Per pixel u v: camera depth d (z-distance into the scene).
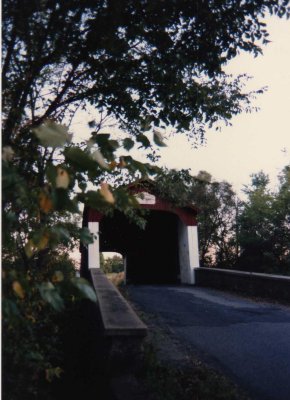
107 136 1.80
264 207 25.16
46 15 2.73
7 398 2.20
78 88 4.02
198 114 5.19
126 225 21.36
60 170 1.48
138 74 4.43
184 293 12.78
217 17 4.06
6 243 1.74
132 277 22.41
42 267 3.55
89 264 14.27
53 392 3.74
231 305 9.92
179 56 4.23
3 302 1.52
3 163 1.49
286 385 4.18
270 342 6.00
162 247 20.78
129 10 3.58
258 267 24.23
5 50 2.52
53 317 5.57
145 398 3.19
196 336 6.39
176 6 3.78
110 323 3.84
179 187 6.94
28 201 1.75
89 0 3.00
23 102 2.73
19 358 2.20
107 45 3.45
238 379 4.36
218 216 27.66
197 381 4.07
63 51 3.18
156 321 7.57
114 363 3.66
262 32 4.22
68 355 4.89
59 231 1.66
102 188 1.62
